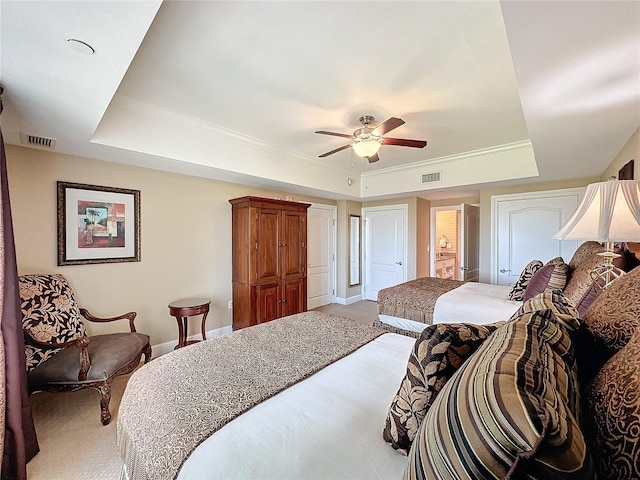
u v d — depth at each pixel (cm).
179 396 123
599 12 104
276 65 204
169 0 146
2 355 149
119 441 123
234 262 405
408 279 559
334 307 556
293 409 114
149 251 330
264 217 393
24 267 252
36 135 227
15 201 248
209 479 84
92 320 267
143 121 271
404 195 530
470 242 505
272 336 192
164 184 341
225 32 171
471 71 211
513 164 385
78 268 281
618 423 51
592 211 153
